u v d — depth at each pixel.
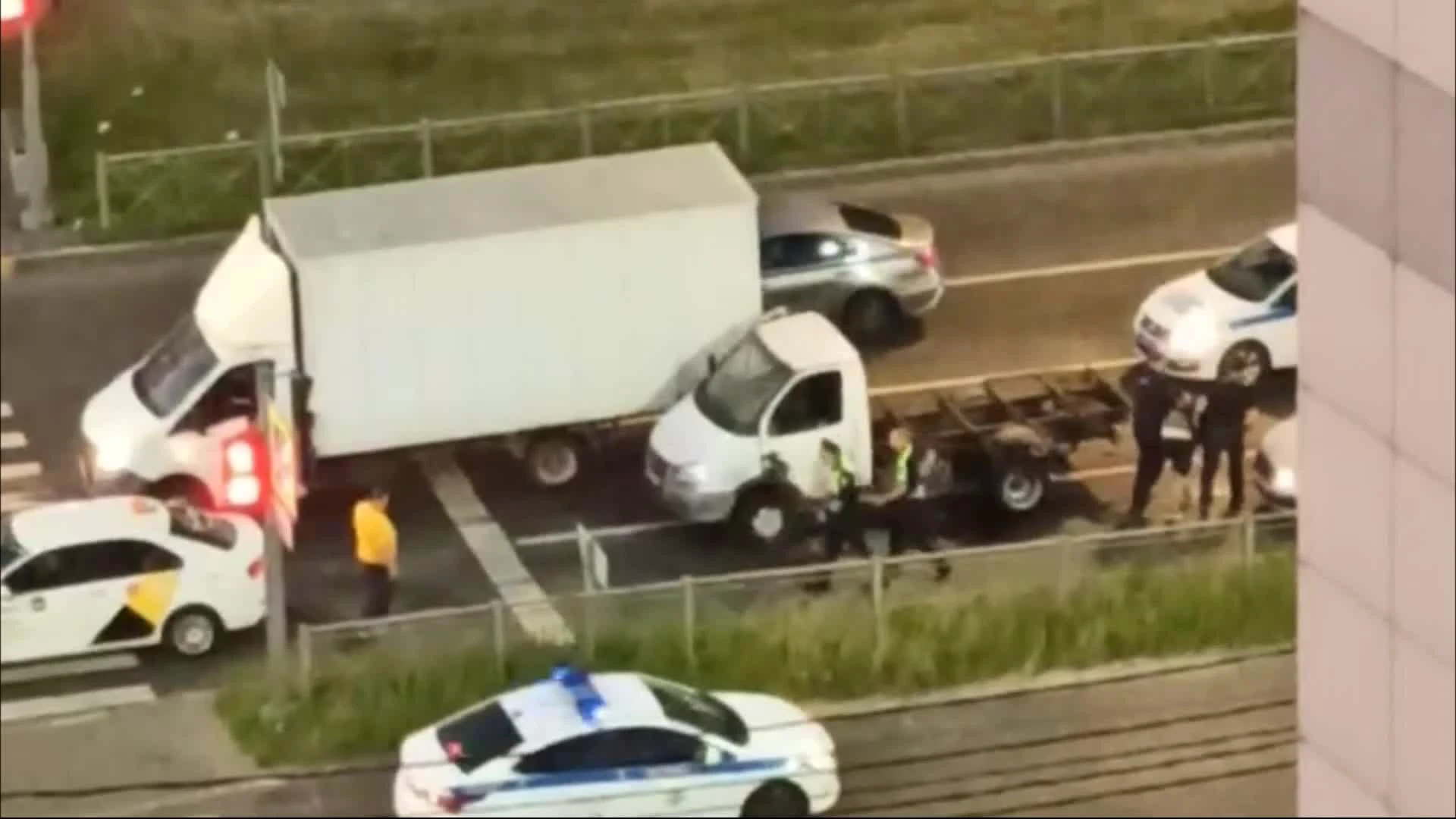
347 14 48.50
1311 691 25.81
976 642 37.62
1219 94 48.06
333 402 38.94
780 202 43.47
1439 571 23.27
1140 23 48.53
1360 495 24.44
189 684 37.28
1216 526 39.09
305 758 36.00
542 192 39.53
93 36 48.06
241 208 46.38
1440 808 23.95
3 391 42.66
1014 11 48.81
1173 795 35.25
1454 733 23.45
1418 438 23.25
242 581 37.75
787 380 38.81
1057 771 35.75
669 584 37.25
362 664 37.00
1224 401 40.34
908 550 39.41
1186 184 47.38
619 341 39.41
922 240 42.97
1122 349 43.00
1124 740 36.25
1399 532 23.83
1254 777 35.53
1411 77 22.45
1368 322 23.81
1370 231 23.53
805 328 39.62
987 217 46.69
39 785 35.50
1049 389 41.91
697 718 34.00
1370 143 23.31
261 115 47.88
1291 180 47.28
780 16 49.00
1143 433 40.16
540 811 33.25
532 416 39.47
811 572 38.28
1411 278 22.92
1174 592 38.28
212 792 35.31
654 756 33.59
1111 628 37.88
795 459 39.00
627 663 37.22
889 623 37.84
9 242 45.66
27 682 37.34
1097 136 48.00
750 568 39.09
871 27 48.78
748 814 33.75
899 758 36.00
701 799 33.53
